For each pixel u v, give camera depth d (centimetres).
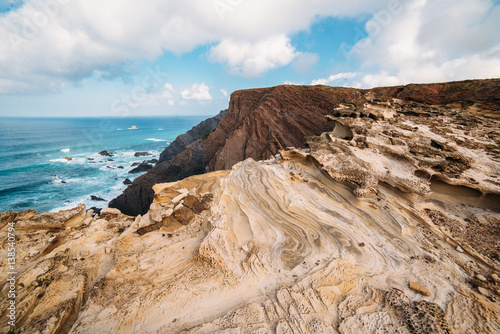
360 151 1257
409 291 658
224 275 779
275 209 1080
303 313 609
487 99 2106
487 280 682
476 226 881
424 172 1054
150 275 834
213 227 998
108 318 657
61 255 972
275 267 792
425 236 876
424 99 2659
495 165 1045
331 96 3222
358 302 625
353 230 929
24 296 744
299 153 1402
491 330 540
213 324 601
